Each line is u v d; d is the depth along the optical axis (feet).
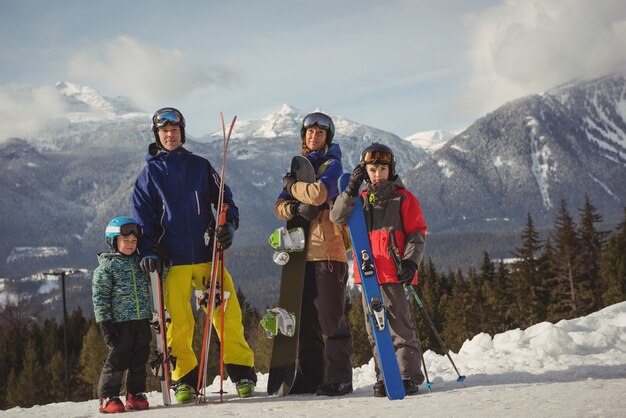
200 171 16.28
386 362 13.50
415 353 14.42
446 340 157.28
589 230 147.95
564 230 144.46
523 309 152.97
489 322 156.97
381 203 14.74
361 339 137.49
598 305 145.07
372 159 14.67
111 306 14.70
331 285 15.42
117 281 14.79
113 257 14.83
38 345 208.74
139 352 14.78
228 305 16.01
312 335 16.05
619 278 134.62
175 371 15.67
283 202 16.22
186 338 15.70
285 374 15.40
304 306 16.03
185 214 15.79
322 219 15.76
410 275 14.20
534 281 152.76
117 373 14.49
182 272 15.67
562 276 144.36
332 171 15.58
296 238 15.60
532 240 154.71
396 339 14.44
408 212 14.58
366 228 14.56
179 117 16.20
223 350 15.44
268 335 15.66
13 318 216.33
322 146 16.30
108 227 14.96
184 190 15.92
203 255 15.94
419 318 140.26
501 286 165.68
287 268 15.96
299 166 15.98
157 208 15.84
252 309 180.04
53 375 175.63
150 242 15.16
